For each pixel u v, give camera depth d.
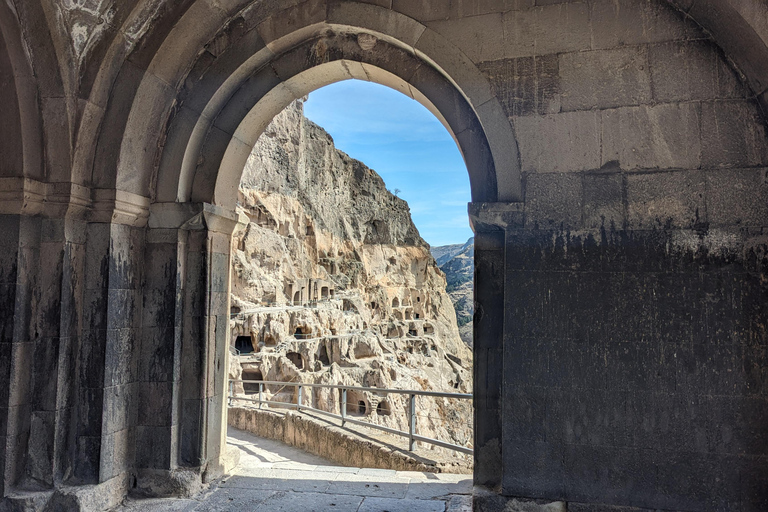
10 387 4.54
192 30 4.85
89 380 4.79
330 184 59.44
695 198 4.05
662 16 4.18
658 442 4.01
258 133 5.77
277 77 5.20
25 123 4.61
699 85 4.11
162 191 5.20
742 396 3.90
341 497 4.99
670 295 4.05
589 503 4.09
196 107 5.12
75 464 4.74
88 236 4.88
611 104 4.23
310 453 8.32
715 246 4.00
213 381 5.38
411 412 6.93
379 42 4.92
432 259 71.62
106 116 4.82
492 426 4.41
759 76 3.88
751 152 3.99
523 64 4.37
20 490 4.56
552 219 4.25
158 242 5.22
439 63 4.50
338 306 46.47
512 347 4.25
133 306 5.12
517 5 4.39
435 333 64.44
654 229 4.10
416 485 5.35
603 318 4.13
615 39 4.25
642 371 4.06
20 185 4.52
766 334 3.87
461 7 4.49
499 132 4.38
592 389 4.12
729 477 3.89
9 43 4.47
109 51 4.66
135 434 5.11
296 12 4.86
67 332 4.74
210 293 5.31
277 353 29.41
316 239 51.31
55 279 4.70
